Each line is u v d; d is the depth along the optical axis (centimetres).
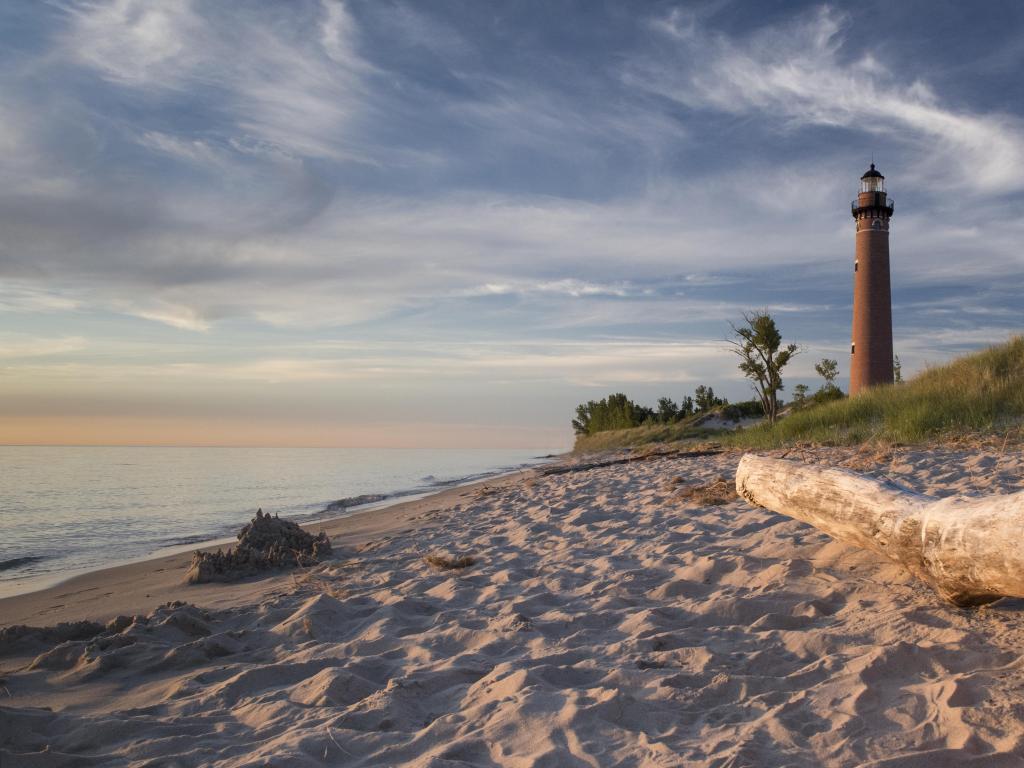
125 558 970
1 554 1027
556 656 364
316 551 786
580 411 4812
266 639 453
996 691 283
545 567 617
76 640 467
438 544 806
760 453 1262
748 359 2803
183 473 3650
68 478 3112
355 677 345
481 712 294
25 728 301
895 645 332
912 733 260
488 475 2847
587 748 257
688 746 259
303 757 257
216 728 303
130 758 273
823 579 473
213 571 720
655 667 348
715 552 581
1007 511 342
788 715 279
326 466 4809
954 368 1485
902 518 420
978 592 369
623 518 827
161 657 414
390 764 257
